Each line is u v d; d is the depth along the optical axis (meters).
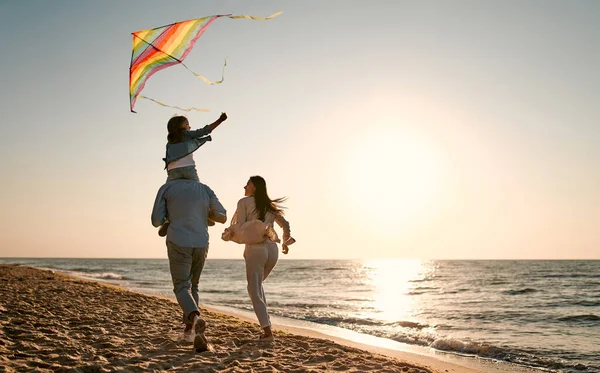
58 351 5.07
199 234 5.16
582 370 7.30
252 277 6.09
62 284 16.72
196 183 5.27
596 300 22.98
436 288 33.03
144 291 22.14
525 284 37.94
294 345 6.06
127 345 5.57
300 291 28.20
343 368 4.84
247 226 6.01
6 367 4.23
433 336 10.05
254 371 4.41
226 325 7.91
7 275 21.19
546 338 11.02
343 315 14.06
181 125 5.28
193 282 5.46
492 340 10.62
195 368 4.47
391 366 5.07
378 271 76.12
